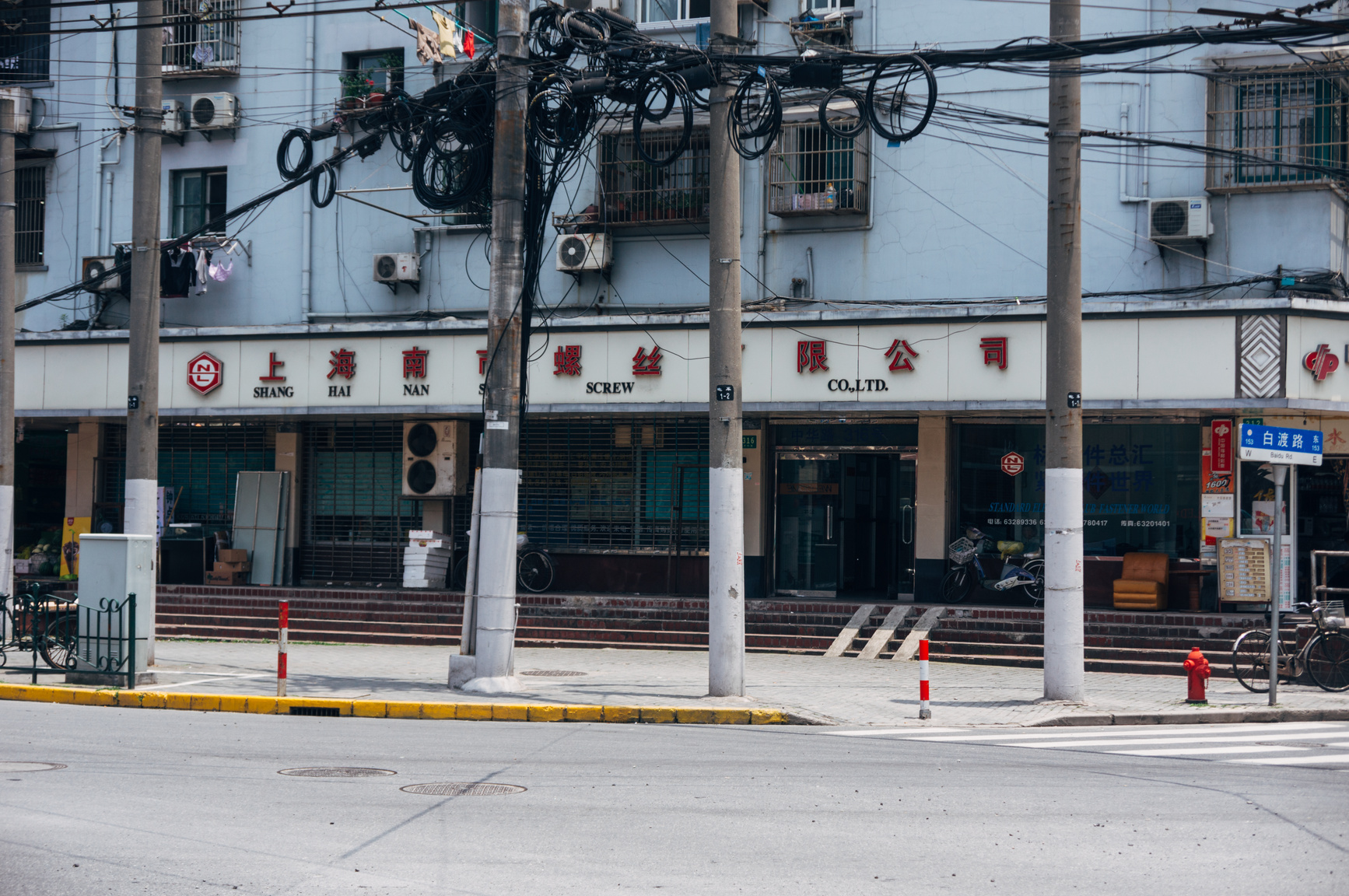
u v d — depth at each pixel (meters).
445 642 19.12
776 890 6.09
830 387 18.39
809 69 12.92
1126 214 18.86
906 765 9.77
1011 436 20.17
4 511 16.53
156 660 16.11
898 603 19.08
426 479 22.31
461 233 22.19
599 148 21.19
